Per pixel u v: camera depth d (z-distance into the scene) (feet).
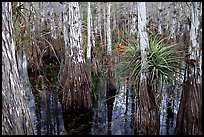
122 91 22.76
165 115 18.37
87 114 20.31
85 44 25.53
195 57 13.53
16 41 19.49
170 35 25.62
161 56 14.07
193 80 13.85
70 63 20.62
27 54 30.37
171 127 17.04
